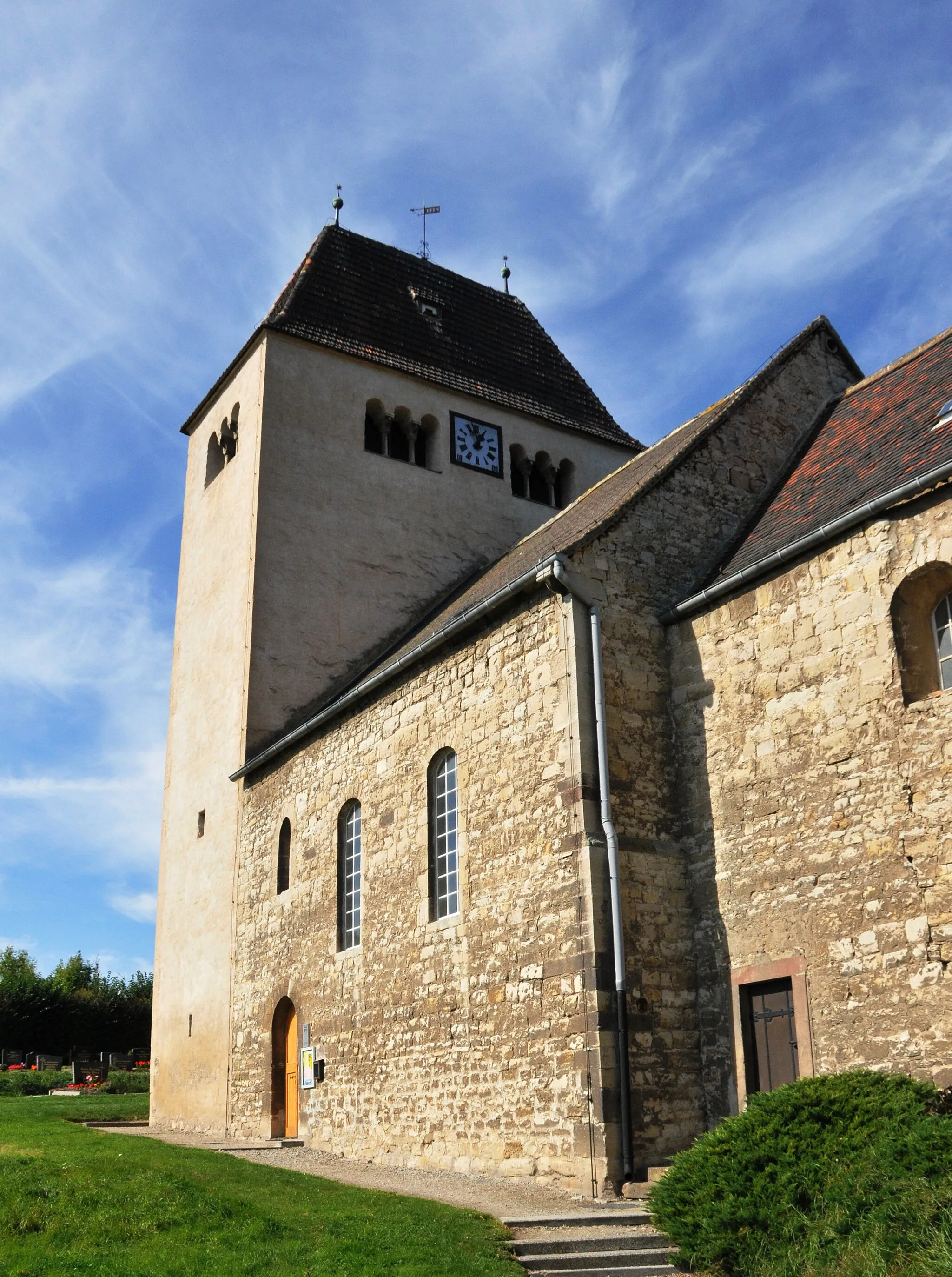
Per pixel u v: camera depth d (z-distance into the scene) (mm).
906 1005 12109
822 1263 8344
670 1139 13570
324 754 20828
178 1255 10062
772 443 18594
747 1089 13578
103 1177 12359
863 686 13328
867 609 13477
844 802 13242
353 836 19750
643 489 16750
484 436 28953
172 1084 24484
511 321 32125
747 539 16672
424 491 27453
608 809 14523
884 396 17484
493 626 16766
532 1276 9859
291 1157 17750
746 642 14977
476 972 15672
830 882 13180
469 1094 15367
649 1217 11289
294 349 26734
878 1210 8445
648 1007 13984
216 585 26688
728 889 14406
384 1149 16953
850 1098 9773
